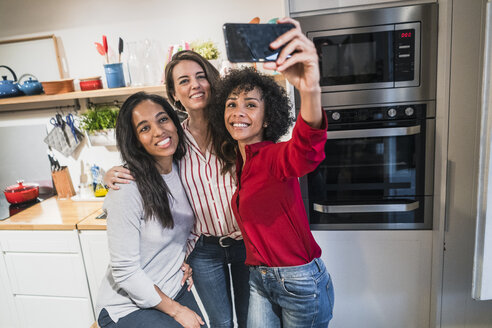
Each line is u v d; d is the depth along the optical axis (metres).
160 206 1.42
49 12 2.54
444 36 1.61
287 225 1.23
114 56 2.48
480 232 1.35
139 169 1.41
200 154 1.56
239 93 1.23
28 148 2.80
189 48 2.21
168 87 1.63
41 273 2.37
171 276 1.56
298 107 1.83
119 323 1.43
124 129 1.41
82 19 2.52
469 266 1.79
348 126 1.81
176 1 2.39
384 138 1.81
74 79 2.60
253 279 1.39
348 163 1.86
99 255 2.26
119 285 1.41
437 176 1.78
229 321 1.82
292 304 1.29
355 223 1.92
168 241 1.51
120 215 1.36
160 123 1.40
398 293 1.95
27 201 2.67
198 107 1.53
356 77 1.76
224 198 1.57
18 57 2.64
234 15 2.36
